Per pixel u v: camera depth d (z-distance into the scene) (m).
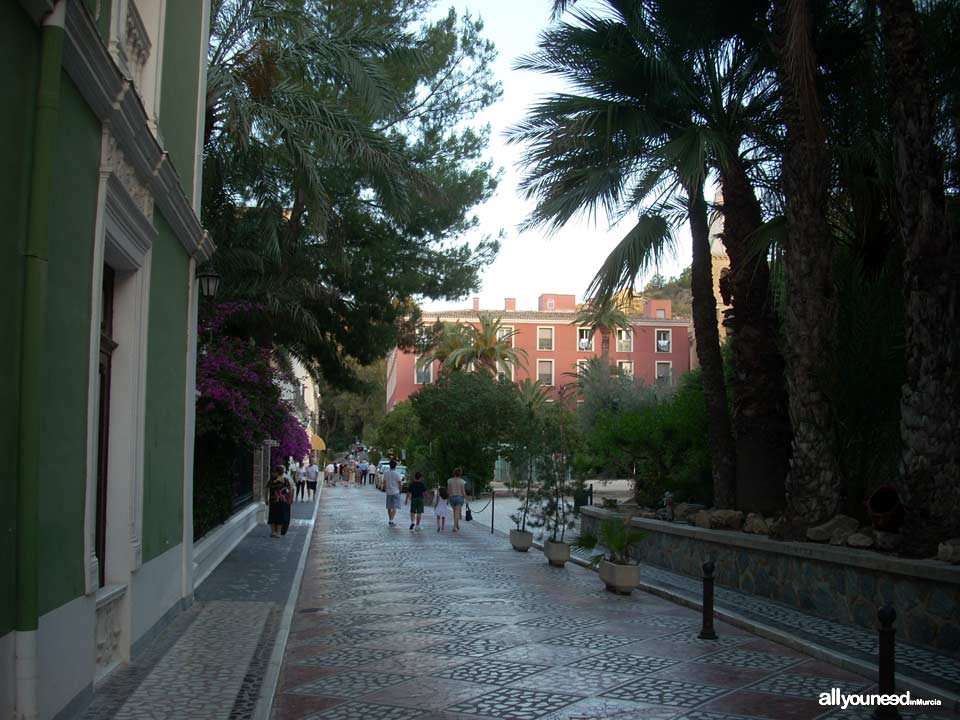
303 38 15.77
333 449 98.56
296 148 15.38
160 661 7.61
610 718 6.12
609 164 14.05
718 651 8.38
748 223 13.51
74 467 5.88
